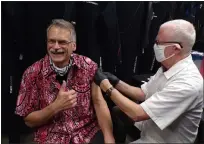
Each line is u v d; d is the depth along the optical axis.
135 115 1.38
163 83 1.51
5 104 2.20
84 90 1.56
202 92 1.41
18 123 2.28
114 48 2.32
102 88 1.49
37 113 1.50
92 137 1.60
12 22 1.98
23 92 1.52
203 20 2.34
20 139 2.37
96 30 2.26
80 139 1.55
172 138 1.47
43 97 1.53
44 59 1.54
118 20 2.30
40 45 2.09
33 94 1.52
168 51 1.42
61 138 1.54
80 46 2.23
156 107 1.36
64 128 1.54
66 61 1.51
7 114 2.23
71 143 1.54
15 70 2.12
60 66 1.51
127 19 2.31
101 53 2.33
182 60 1.44
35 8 2.01
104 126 1.59
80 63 1.56
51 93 1.53
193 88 1.35
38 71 1.51
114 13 2.22
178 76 1.42
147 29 2.41
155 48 1.46
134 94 1.69
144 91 1.69
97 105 1.62
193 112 1.43
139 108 1.38
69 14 2.13
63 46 1.44
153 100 1.38
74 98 1.46
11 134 2.29
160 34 1.42
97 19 2.23
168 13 2.45
